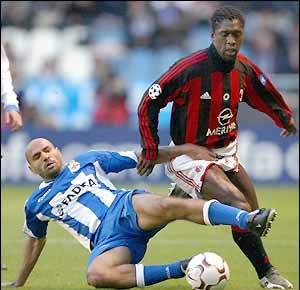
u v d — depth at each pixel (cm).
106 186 2850
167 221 2655
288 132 3105
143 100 2827
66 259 3772
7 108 3384
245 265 3606
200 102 2833
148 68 7475
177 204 2597
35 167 2842
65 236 4525
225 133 2903
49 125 7106
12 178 6969
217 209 2544
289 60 7556
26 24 7781
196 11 7906
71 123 7150
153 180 6944
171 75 2798
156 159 2855
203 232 4781
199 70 2803
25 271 3002
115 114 7188
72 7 7944
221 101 2842
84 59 7538
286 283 3016
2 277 3331
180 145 2891
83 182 2836
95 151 2930
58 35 7738
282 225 4978
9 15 7756
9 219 5162
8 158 6956
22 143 6950
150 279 2594
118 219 2716
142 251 2752
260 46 7662
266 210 2462
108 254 2673
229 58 2778
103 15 7956
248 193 3009
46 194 2856
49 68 7450
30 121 7075
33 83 7181
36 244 2970
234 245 4253
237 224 2514
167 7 7894
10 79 3416
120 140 6912
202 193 2858
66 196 2828
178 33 7788
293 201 5997
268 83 2969
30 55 7569
